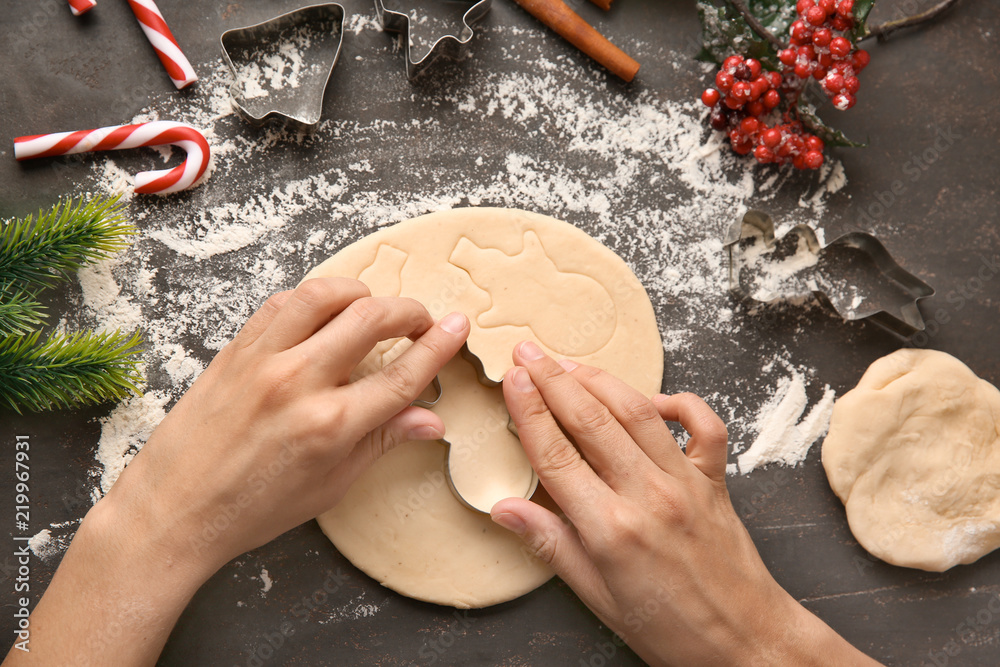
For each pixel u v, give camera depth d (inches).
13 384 21.4
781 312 24.7
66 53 24.0
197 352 24.0
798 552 24.5
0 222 22.6
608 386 21.6
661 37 24.8
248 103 24.2
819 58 23.3
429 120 24.5
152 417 23.8
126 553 20.9
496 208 23.7
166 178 23.5
